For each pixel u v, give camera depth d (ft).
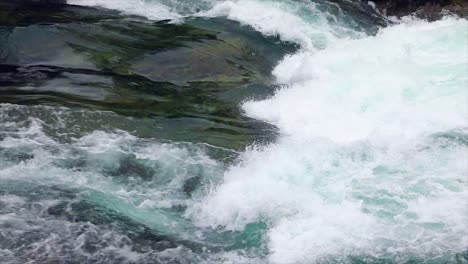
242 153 56.24
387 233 48.26
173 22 79.00
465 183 53.42
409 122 61.16
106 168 52.24
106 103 60.18
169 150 55.26
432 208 50.67
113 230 46.50
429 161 55.88
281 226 48.80
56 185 49.70
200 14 82.43
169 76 66.39
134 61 67.77
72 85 62.39
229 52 72.74
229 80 67.62
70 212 47.29
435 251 46.73
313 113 63.05
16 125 54.90
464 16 83.35
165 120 59.31
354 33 80.59
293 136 59.57
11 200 47.39
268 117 62.64
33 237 44.39
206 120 60.34
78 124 56.29
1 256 42.32
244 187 52.24
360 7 87.66
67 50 67.77
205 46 72.79
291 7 85.20
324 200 51.24
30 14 75.92
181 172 53.16
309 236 47.91
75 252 43.83
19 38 67.77
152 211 49.21
